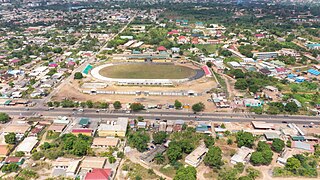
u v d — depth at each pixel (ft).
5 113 552.00
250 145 468.75
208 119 561.84
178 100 647.56
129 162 424.87
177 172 377.91
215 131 513.86
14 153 442.50
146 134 497.05
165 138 481.46
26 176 386.73
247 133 472.44
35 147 457.27
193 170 379.55
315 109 613.52
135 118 560.61
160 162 423.23
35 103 623.77
